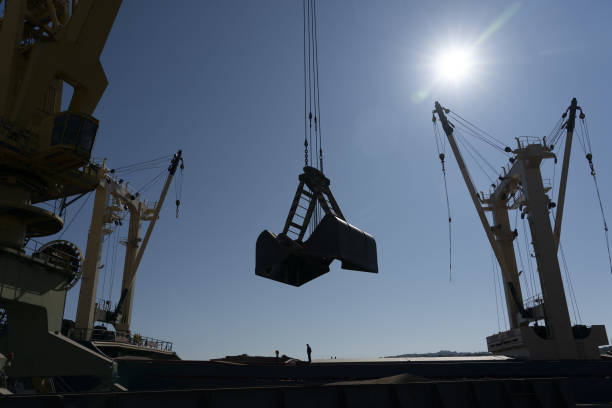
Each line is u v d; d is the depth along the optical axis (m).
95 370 31.53
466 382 16.22
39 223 34.34
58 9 38.50
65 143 30.77
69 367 31.75
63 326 46.72
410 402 14.84
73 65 32.31
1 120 29.33
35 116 34.44
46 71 31.00
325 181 17.12
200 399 12.59
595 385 29.31
